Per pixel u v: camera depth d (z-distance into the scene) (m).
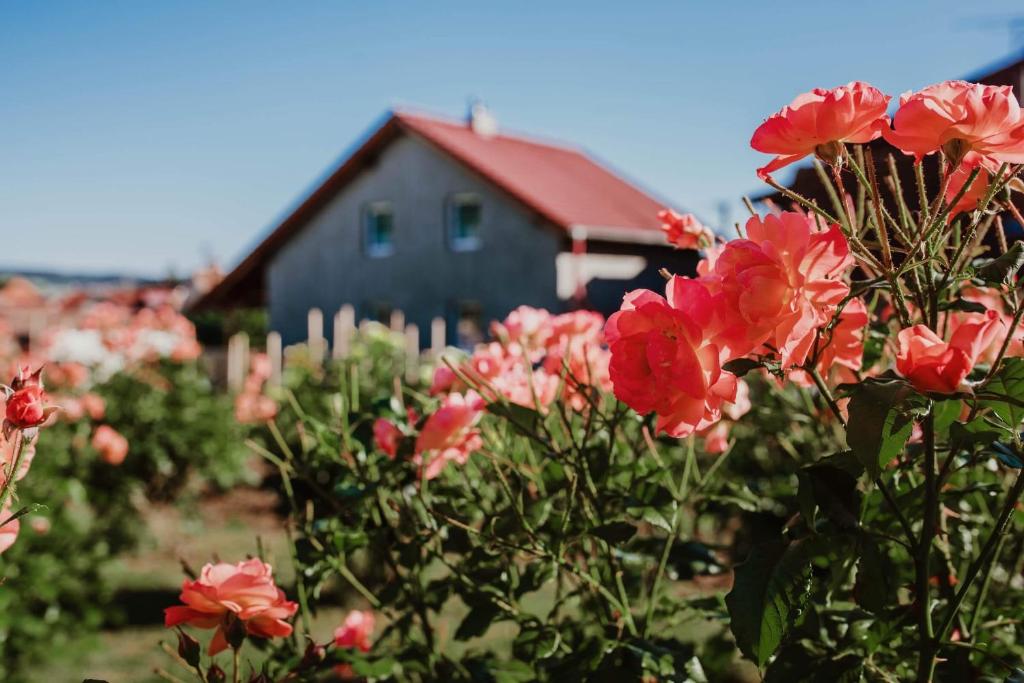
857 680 1.20
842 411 1.35
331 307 21.81
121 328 7.90
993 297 1.49
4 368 7.34
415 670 1.65
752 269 0.94
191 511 7.54
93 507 6.61
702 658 1.75
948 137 0.98
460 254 19.52
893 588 1.31
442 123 21.86
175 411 7.64
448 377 1.85
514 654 1.50
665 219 1.57
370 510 1.87
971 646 1.12
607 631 1.53
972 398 0.98
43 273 52.69
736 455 2.96
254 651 2.63
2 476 1.22
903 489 1.44
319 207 21.94
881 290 1.24
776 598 1.05
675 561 1.66
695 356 0.92
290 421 7.84
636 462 1.67
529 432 1.56
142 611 5.53
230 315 26.77
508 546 1.51
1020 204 1.30
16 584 4.00
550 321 2.00
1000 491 1.32
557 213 17.47
